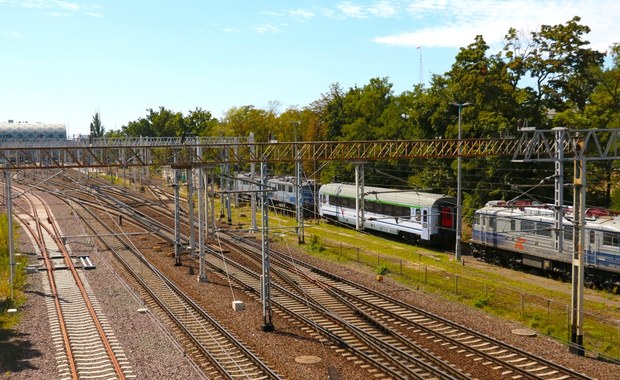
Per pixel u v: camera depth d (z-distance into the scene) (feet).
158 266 120.78
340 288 101.24
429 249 145.69
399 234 155.94
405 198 151.43
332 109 260.21
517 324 80.59
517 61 152.35
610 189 160.86
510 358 67.56
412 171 192.54
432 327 79.20
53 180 285.43
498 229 126.93
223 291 100.48
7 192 99.60
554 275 117.70
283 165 245.24
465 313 85.71
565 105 155.22
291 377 61.31
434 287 101.71
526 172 152.15
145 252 136.15
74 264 120.26
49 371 62.64
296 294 98.17
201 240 108.37
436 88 183.52
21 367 63.77
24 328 77.56
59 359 66.08
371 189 166.91
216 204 229.04
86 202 218.79
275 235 162.50
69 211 200.44
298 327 80.07
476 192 164.35
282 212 216.74
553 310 86.53
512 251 123.65
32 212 198.80
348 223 178.19
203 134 346.74
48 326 78.43
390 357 66.33
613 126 136.26
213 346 71.20
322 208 192.54
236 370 63.21
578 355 69.10
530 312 85.66
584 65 149.07
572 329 71.92
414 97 221.66
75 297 94.32
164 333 75.87
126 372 61.98
